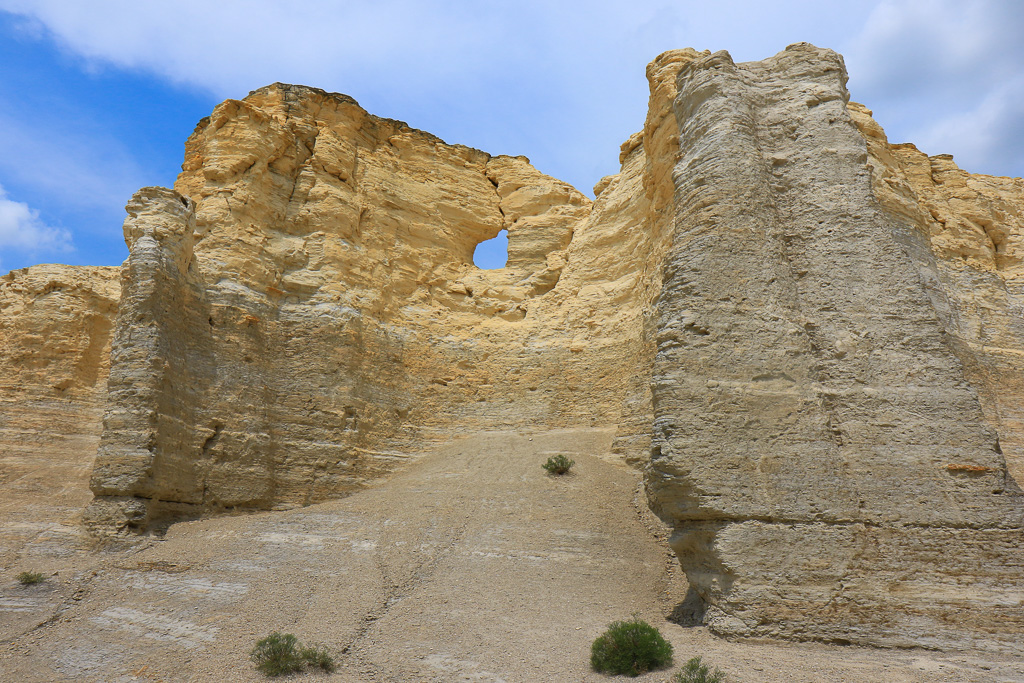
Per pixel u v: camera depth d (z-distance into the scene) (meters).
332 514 18.69
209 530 18.17
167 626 12.63
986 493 12.45
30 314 26.72
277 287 24.08
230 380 21.33
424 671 10.45
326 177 27.42
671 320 14.05
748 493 12.31
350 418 23.17
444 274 29.69
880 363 13.65
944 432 12.98
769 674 9.39
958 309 22.23
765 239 14.84
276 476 21.19
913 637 11.07
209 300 22.05
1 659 11.54
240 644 11.69
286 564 15.50
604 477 19.78
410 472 22.95
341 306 24.67
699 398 13.07
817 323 14.23
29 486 21.91
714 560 12.12
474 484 19.95
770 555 11.84
